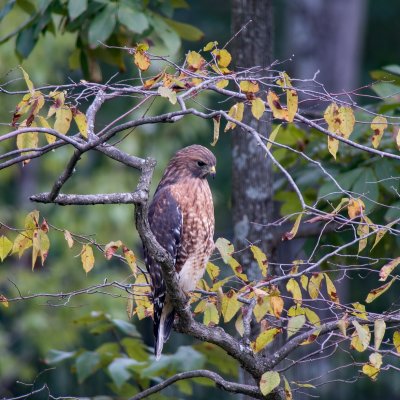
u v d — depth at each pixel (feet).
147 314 27.35
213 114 23.73
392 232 24.80
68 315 78.23
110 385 36.14
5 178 85.92
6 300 25.77
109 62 40.86
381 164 33.83
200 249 33.91
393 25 104.94
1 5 68.59
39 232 24.25
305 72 84.74
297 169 39.96
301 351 51.42
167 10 39.42
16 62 71.61
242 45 36.78
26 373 79.71
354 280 73.56
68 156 83.66
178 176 34.14
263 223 36.37
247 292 24.85
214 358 35.01
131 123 23.56
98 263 79.36
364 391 72.28
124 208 80.74
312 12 84.74
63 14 37.96
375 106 38.24
